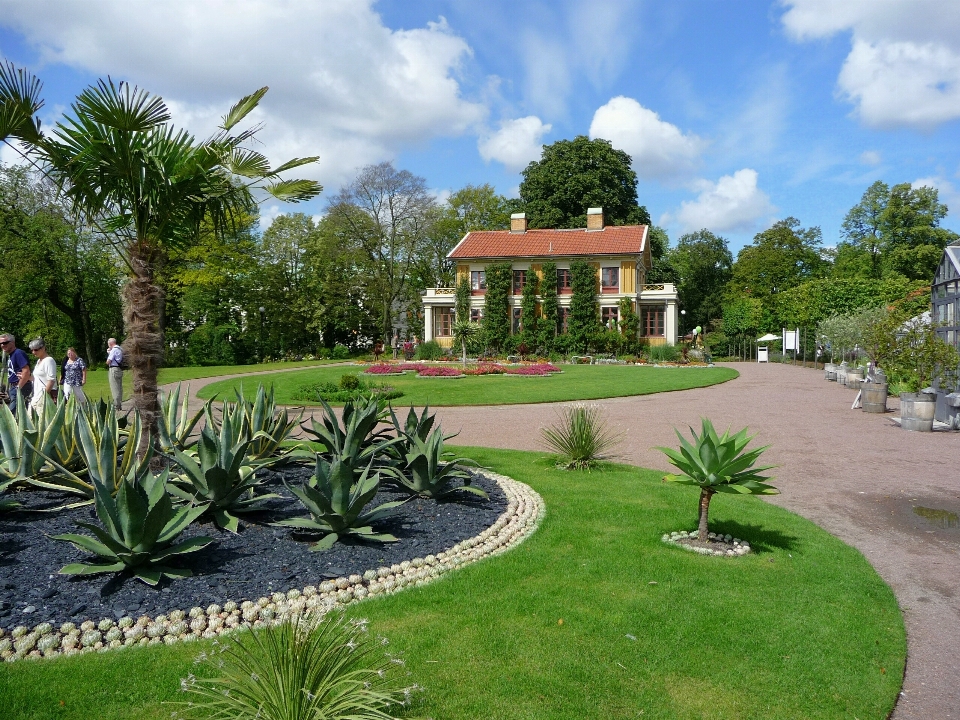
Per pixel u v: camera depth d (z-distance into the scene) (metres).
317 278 48.69
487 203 56.03
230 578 4.30
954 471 9.00
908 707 3.25
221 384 22.84
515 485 7.46
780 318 46.81
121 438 7.66
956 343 14.26
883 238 51.50
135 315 6.30
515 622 3.90
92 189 6.41
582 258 44.28
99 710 2.88
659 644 3.68
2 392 10.40
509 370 28.78
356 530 5.04
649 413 15.59
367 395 17.48
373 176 49.06
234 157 6.56
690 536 5.70
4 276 32.84
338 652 2.65
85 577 4.20
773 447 10.94
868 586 4.71
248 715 2.38
